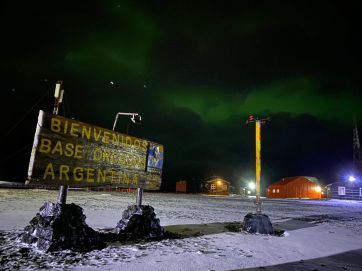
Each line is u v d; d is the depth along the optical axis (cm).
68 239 562
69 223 578
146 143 867
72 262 492
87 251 566
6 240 604
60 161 612
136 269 475
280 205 2814
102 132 719
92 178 682
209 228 980
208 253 614
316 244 810
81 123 664
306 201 4131
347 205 3231
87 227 610
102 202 1853
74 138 645
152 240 713
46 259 498
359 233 1088
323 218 1619
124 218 769
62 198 618
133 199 2352
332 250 742
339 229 1173
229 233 892
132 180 802
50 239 546
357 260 646
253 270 515
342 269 561
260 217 949
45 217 576
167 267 496
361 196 4962
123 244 652
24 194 2214
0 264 461
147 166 862
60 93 757
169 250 619
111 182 733
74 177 638
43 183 578
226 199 3778
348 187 5156
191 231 895
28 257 504
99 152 705
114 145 752
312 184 5300
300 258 634
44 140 584
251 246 719
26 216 1004
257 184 1012
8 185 3219
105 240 673
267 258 609
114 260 519
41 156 577
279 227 1143
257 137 1034
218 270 500
